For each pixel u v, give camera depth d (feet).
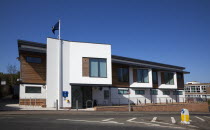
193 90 208.64
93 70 76.43
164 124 40.04
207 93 195.62
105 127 33.01
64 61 71.41
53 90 68.33
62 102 69.00
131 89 95.50
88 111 62.03
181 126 38.50
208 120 50.29
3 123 33.58
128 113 63.62
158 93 108.37
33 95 69.21
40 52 69.67
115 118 46.85
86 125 34.22
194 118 54.70
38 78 70.90
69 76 71.61
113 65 90.22
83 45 75.61
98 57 77.61
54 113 52.21
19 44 71.72
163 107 89.51
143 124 38.63
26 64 69.41
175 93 118.62
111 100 86.99
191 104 105.19
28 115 46.70
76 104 66.28
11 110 55.31
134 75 97.30
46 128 29.86
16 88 105.50
